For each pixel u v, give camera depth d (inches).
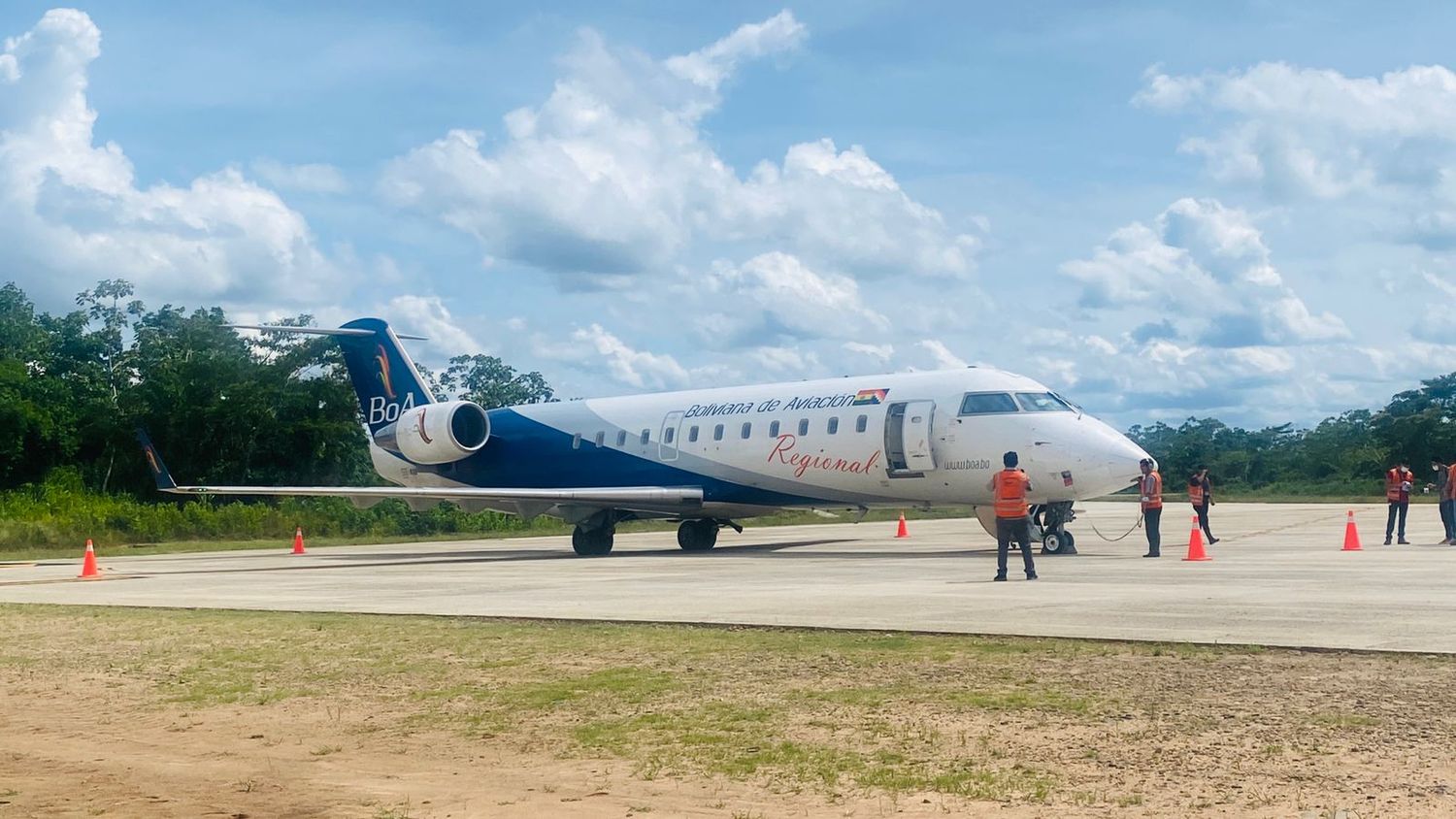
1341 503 2721.5
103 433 2549.2
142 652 546.6
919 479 1138.7
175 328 2861.7
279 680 464.4
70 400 2588.6
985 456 1088.2
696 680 435.8
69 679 481.4
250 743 363.9
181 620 660.1
